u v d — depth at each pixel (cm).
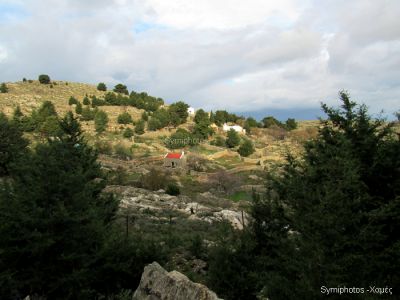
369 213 1164
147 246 1828
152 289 1091
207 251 2300
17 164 1667
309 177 1316
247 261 1539
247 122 16750
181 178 7994
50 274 1354
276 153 10956
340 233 1124
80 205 1507
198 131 13375
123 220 3462
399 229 1305
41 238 1316
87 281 1411
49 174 1452
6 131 4853
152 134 13050
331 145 1355
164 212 4406
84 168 2300
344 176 1174
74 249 1412
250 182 7825
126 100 17775
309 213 1157
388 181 1377
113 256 1593
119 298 1452
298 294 1145
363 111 1454
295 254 1231
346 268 1107
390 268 1207
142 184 6594
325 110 1498
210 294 952
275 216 1586
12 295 1291
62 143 2102
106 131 13038
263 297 1445
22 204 1397
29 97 16988
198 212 4591
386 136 1449
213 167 9450
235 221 3738
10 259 1338
